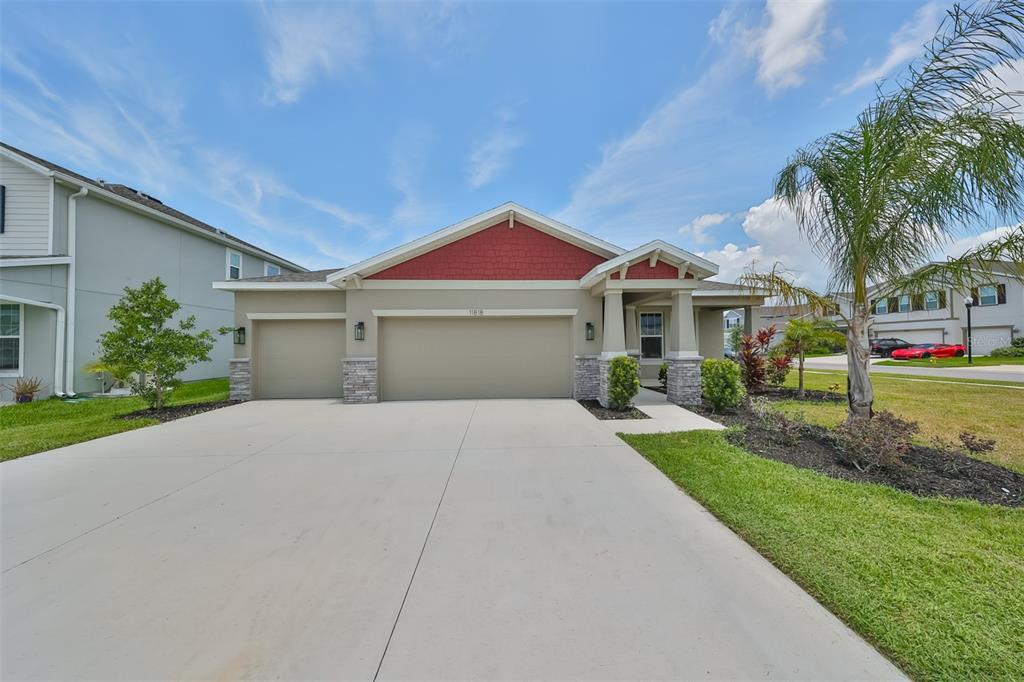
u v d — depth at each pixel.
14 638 2.47
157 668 2.24
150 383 10.45
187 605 2.76
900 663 2.21
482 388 11.71
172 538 3.70
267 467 5.67
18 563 3.30
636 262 10.25
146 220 15.01
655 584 2.93
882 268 6.43
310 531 3.80
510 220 11.47
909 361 26.70
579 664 2.22
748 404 9.51
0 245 12.34
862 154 6.02
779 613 2.61
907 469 5.14
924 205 5.71
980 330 28.97
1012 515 3.93
